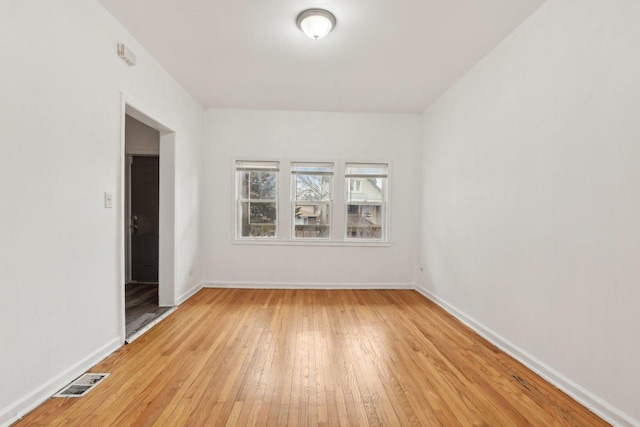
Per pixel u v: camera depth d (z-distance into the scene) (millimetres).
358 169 4891
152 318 3332
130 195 4781
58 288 1980
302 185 4867
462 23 2539
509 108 2664
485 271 2988
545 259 2236
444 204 3926
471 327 3189
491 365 2396
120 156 2615
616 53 1732
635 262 1631
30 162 1780
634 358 1631
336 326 3180
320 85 3830
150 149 4652
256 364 2354
